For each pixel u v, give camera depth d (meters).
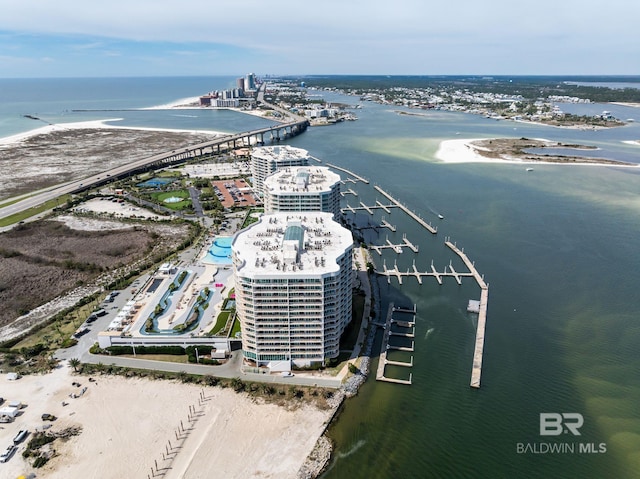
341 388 187.88
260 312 188.50
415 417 176.00
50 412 173.50
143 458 154.50
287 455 156.88
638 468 155.38
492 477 152.12
